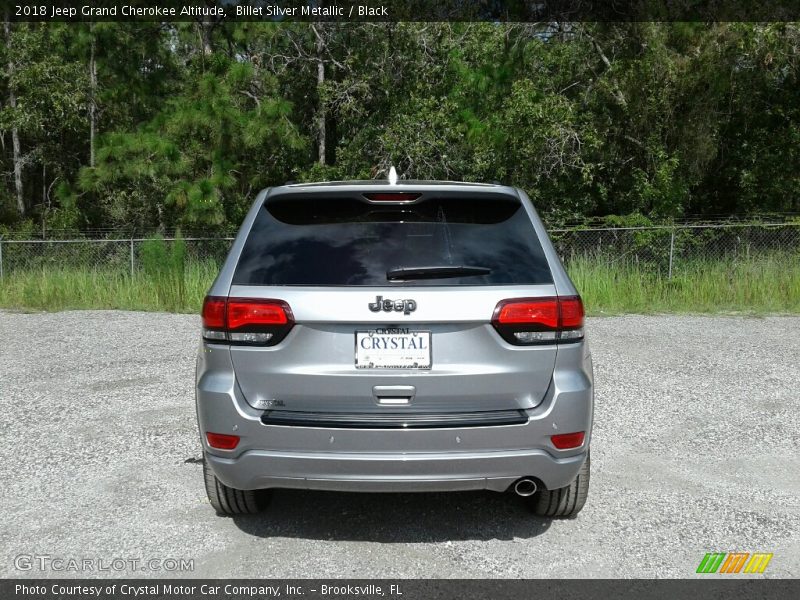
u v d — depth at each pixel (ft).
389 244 11.39
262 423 10.85
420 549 12.01
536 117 59.72
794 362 27.30
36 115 72.28
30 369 26.22
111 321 38.65
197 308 43.29
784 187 68.90
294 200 11.97
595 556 11.76
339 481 10.84
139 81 70.08
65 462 16.17
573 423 11.12
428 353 10.93
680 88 60.80
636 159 66.64
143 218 70.23
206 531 12.67
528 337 11.03
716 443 17.63
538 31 63.93
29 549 12.00
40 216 82.07
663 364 26.89
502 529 12.77
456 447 10.76
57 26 70.38
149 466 15.90
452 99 64.03
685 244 54.03
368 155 65.87
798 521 13.14
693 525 12.96
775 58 60.44
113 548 12.03
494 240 11.57
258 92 65.57
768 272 45.47
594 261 48.16
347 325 10.91
